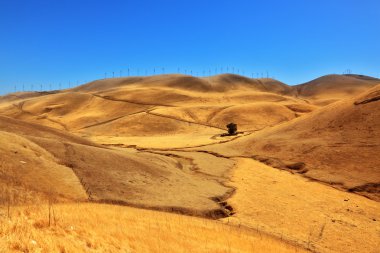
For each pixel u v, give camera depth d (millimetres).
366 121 55688
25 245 10484
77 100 189375
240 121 134750
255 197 35219
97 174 30922
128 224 17547
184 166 51188
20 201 20438
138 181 32781
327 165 47344
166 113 140375
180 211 27641
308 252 21969
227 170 48594
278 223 28469
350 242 25906
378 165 43688
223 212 29688
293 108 157750
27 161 27438
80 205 20891
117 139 101938
